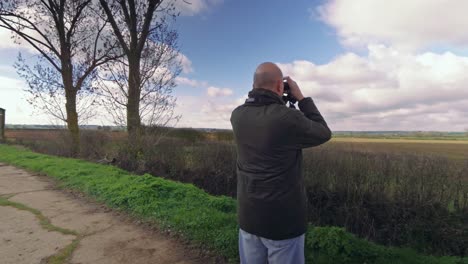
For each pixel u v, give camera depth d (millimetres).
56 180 8102
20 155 12758
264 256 2029
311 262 3492
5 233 4328
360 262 3545
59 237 4203
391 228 5051
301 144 1925
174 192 5996
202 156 8391
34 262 3465
